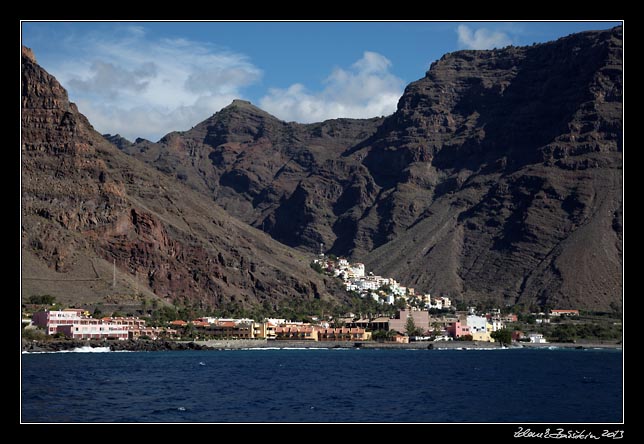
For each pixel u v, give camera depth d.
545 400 189.38
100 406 168.75
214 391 198.75
